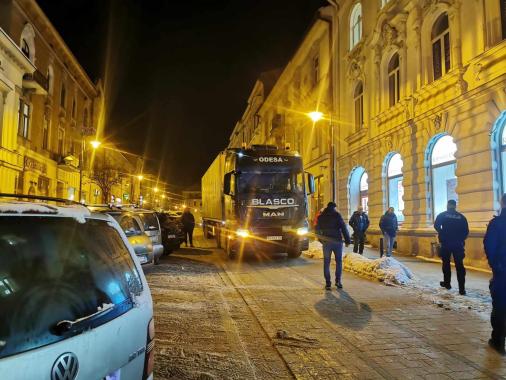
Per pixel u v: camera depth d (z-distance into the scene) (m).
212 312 6.98
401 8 16.98
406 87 16.55
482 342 5.46
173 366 4.57
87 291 2.30
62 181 35.38
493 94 11.77
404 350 5.15
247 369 4.55
